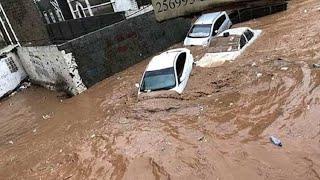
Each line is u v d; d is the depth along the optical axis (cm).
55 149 1066
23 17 1923
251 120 869
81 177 846
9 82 2044
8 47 2166
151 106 1078
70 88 1641
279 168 665
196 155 777
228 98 1020
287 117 835
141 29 1808
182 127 918
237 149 760
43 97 1792
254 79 1092
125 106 1210
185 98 1078
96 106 1357
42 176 913
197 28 1753
